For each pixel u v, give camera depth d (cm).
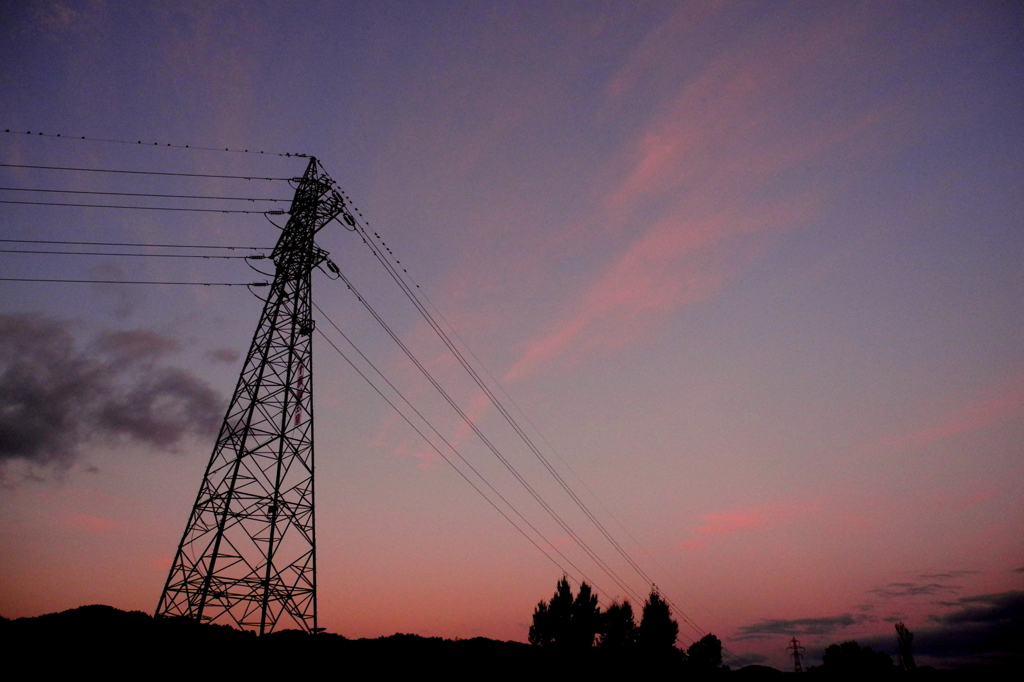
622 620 7694
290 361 4178
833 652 8219
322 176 4775
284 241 4488
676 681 6494
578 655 6775
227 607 3478
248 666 3444
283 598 3666
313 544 3853
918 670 7388
